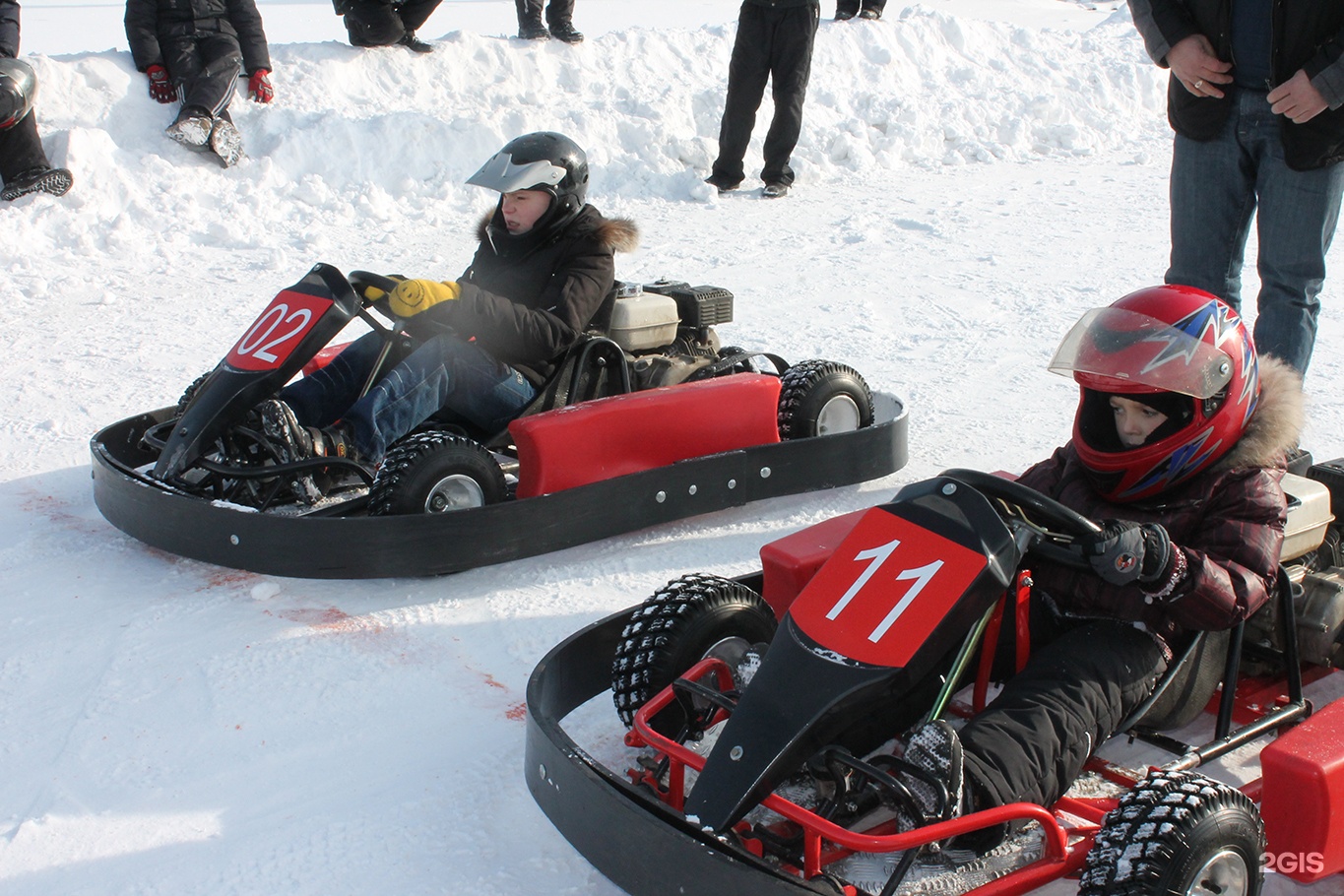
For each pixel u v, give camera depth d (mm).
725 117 8766
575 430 3539
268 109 8438
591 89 9945
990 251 7312
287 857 2281
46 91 7992
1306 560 2787
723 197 8828
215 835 2352
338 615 3238
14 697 2842
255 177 7984
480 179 3840
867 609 2123
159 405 4832
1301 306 3744
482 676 2951
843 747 2111
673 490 3711
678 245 7496
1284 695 2740
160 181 7734
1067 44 12547
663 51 10719
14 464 4316
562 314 3797
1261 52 3551
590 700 2838
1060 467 2752
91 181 7508
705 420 3812
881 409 4617
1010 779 2068
